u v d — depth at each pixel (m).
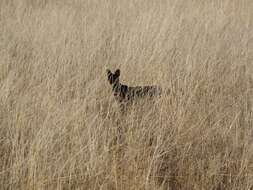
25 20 30.75
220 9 32.69
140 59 22.48
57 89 19.55
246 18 32.50
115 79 19.31
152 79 21.38
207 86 20.45
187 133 16.66
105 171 14.31
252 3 37.50
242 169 14.33
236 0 37.72
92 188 13.65
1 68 21.48
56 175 13.98
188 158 15.50
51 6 35.88
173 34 26.38
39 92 18.64
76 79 20.58
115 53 24.83
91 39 26.31
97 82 19.86
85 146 14.60
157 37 25.20
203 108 18.59
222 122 17.78
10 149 15.76
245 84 21.53
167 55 23.50
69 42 24.84
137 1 36.00
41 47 25.27
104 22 30.30
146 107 18.19
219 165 14.94
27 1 37.19
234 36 27.89
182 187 14.37
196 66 22.19
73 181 13.93
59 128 15.72
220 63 23.23
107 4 34.50
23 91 19.41
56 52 23.81
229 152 15.95
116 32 27.73
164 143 15.41
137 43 24.78
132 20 29.91
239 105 19.06
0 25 29.48
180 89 19.94
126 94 18.75
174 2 34.91
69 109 17.48
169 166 15.48
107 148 14.82
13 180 13.73
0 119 17.14
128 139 16.08
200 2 36.47
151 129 16.41
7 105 17.52
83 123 16.39
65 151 15.12
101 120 16.16
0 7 34.09
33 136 15.95
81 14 33.00
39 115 17.06
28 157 14.30
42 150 14.48
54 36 26.55
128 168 14.32
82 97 19.00
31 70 21.91
